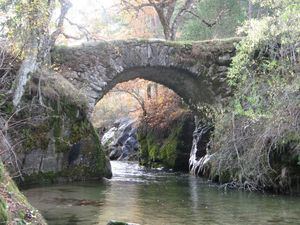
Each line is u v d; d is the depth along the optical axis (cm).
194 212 905
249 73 1442
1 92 1211
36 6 1065
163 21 2209
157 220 817
